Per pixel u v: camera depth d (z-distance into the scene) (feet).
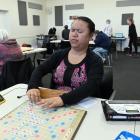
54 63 4.40
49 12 34.81
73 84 4.07
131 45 27.14
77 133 2.63
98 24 31.24
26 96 3.96
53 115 3.10
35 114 3.14
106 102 3.42
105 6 30.12
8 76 7.10
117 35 29.07
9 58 8.71
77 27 3.88
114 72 15.93
